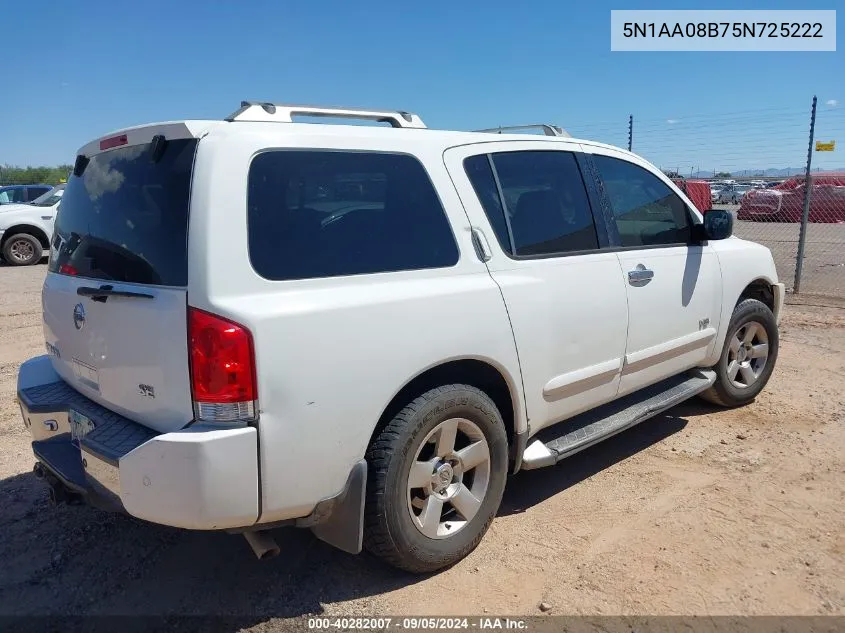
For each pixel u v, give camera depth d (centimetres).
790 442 475
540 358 350
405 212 308
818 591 307
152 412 268
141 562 333
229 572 324
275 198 268
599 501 392
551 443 378
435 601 302
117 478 259
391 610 295
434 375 316
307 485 265
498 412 334
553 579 317
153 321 259
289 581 316
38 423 327
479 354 317
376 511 288
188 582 317
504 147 361
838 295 1038
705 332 476
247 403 247
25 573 325
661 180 459
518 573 322
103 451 262
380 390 280
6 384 607
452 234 321
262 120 286
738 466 437
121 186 289
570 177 394
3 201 1986
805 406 548
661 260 433
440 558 313
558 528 363
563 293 362
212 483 243
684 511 379
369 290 284
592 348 382
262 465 252
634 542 348
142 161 280
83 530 364
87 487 279
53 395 327
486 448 329
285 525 275
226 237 252
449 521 326
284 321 254
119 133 295
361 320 274
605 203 410
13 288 1164
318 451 265
